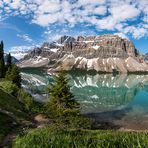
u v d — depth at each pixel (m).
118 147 9.78
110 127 65.31
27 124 37.78
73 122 48.34
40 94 127.31
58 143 10.38
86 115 82.25
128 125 68.88
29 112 56.88
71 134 13.55
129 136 10.81
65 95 56.28
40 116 54.59
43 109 61.78
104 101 119.62
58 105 55.59
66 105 56.25
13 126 32.69
